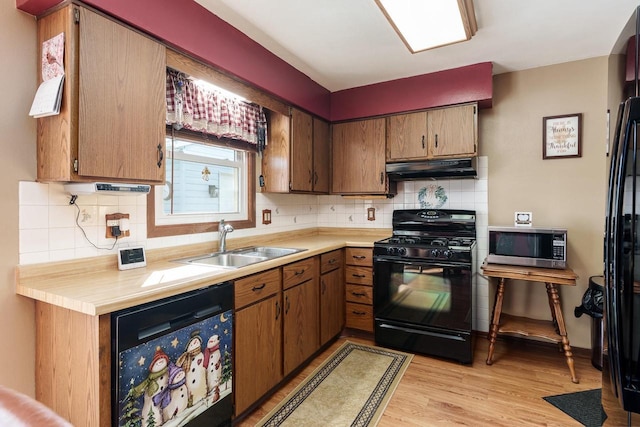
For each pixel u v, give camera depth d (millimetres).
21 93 1410
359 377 2301
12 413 613
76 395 1259
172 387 1402
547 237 2428
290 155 2752
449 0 1658
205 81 1953
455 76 2730
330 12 1921
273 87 2441
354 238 3305
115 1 1438
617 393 1077
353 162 3203
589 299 2357
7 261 1385
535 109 2762
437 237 3088
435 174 2883
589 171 2604
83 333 1229
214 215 2439
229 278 1688
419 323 2639
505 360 2553
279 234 3068
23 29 1411
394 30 2051
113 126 1452
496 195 2922
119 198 1788
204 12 1860
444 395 2076
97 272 1655
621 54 1354
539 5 1870
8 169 1383
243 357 1811
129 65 1513
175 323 1427
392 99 2988
